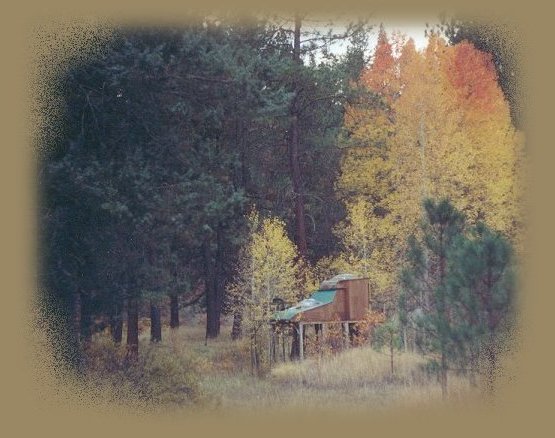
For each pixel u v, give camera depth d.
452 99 30.20
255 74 22.22
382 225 30.83
